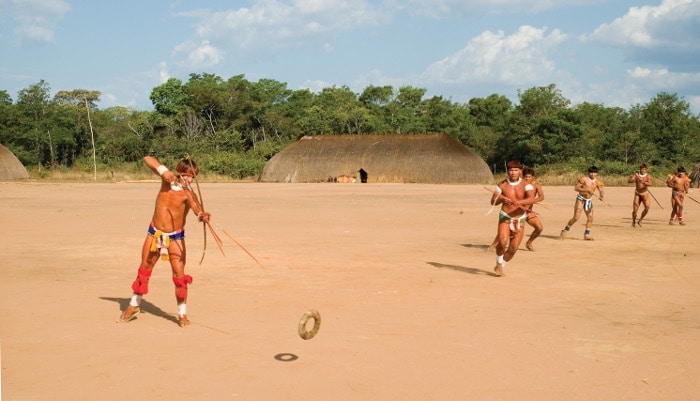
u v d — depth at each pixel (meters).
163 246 7.53
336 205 29.77
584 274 11.34
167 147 83.81
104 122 95.44
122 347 6.62
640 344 6.82
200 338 6.96
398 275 11.02
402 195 39.28
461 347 6.66
